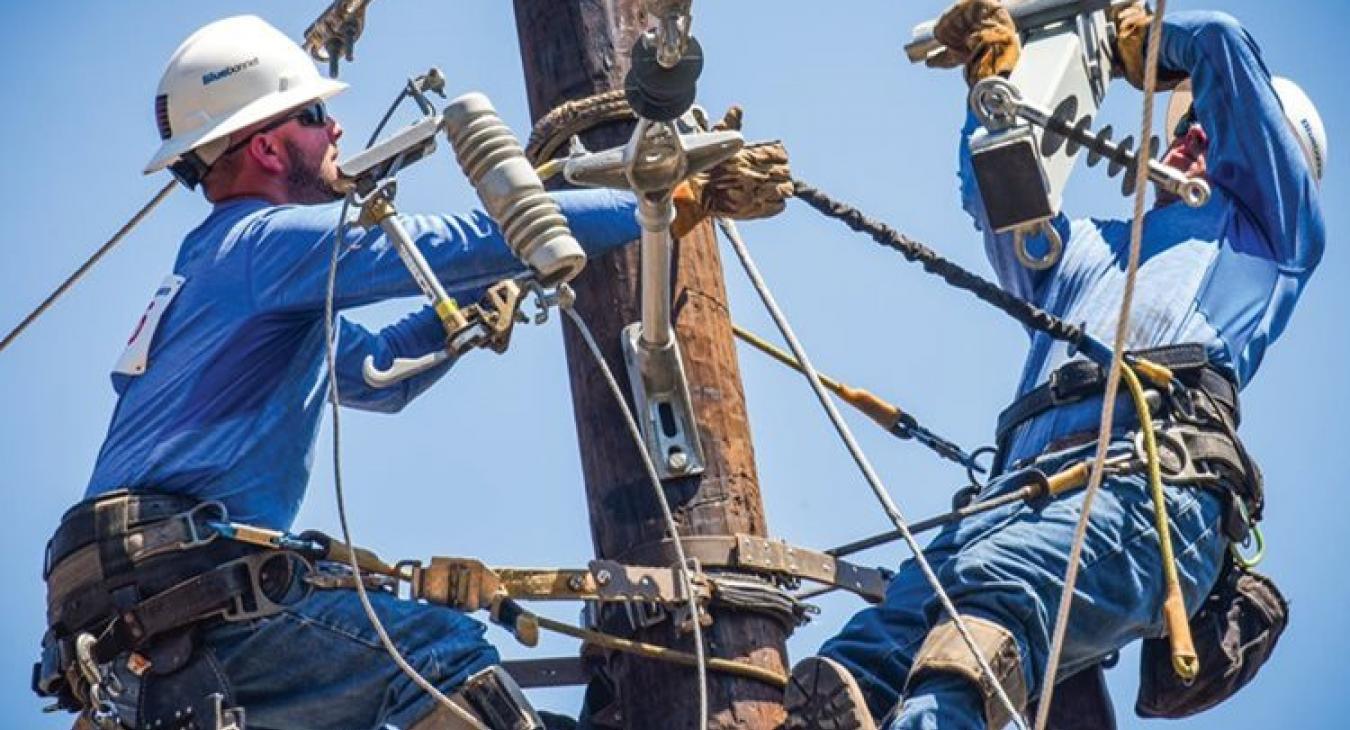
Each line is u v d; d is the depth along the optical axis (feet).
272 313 90.63
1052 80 92.32
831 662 84.84
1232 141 99.09
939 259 93.04
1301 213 99.45
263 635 87.35
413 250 86.53
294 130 97.14
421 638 87.76
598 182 83.97
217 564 88.02
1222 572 97.25
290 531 90.22
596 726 95.45
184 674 87.45
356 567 84.53
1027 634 87.71
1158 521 89.66
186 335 91.56
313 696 87.66
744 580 89.25
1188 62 99.14
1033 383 97.09
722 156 83.30
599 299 92.32
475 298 98.58
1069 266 98.73
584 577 87.86
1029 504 90.58
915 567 90.89
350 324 98.68
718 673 88.33
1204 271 97.81
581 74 95.20
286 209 91.97
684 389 90.94
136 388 91.81
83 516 89.20
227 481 89.56
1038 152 88.48
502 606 87.45
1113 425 93.56
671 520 85.81
